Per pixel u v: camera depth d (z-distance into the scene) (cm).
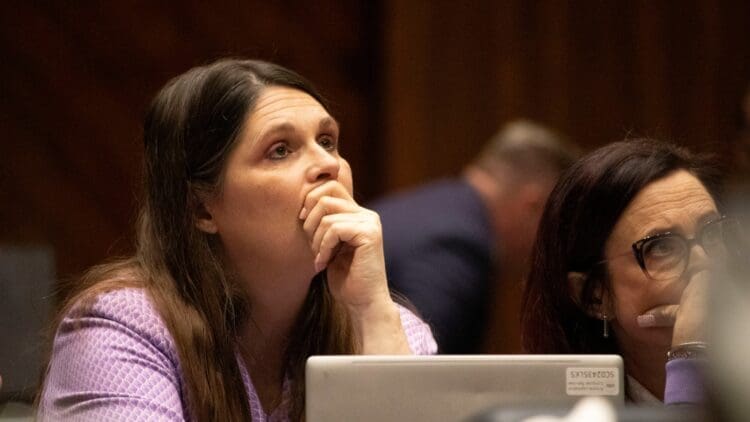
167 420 514
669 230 576
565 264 610
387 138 1420
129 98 1364
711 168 604
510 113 1455
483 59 1447
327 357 438
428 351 639
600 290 599
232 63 588
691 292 504
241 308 578
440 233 1059
